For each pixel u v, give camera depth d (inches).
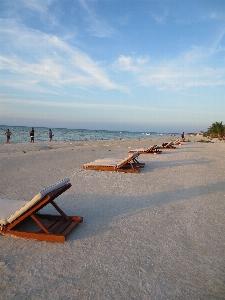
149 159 573.0
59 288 117.8
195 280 124.5
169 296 112.7
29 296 112.2
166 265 137.3
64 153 668.1
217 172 413.1
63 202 246.5
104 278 125.3
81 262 139.5
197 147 974.4
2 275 127.6
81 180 341.7
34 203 157.1
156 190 293.0
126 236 172.1
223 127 1909.4
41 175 375.9
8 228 169.3
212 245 160.6
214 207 235.3
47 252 150.3
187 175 384.5
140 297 111.8
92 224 192.4
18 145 876.6
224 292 115.8
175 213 217.5
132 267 135.0
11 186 308.3
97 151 754.2
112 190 290.4
